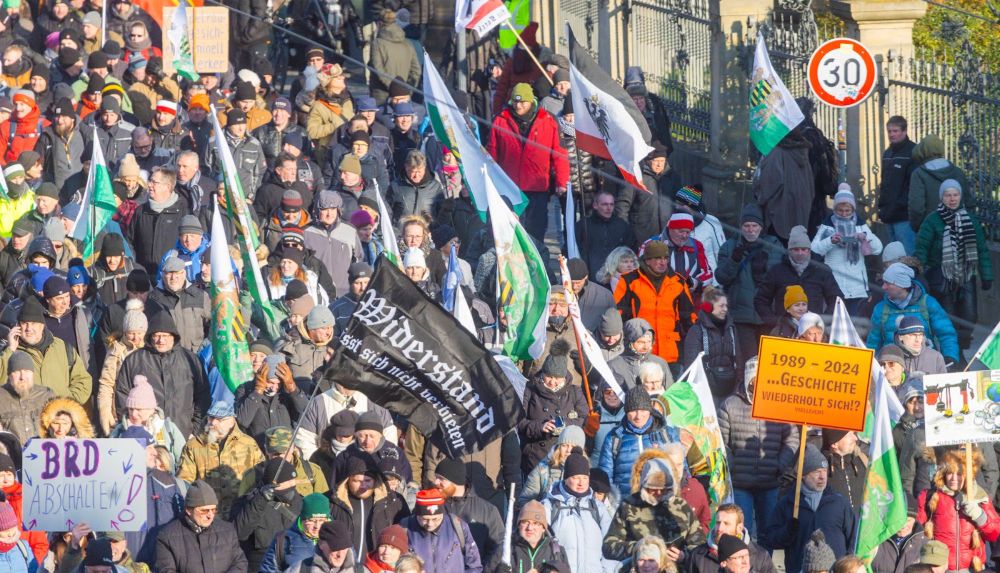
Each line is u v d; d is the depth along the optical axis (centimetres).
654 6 7744
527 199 6119
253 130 7038
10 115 6975
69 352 4862
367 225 5859
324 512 3912
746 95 7069
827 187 6281
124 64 8056
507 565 3778
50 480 3862
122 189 6081
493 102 7125
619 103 5584
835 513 4197
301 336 4841
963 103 6253
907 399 4462
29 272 5259
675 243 5556
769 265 5581
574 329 4775
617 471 4288
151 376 4756
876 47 6619
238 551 4012
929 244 5738
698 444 4331
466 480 4241
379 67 7994
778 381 4200
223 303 4809
